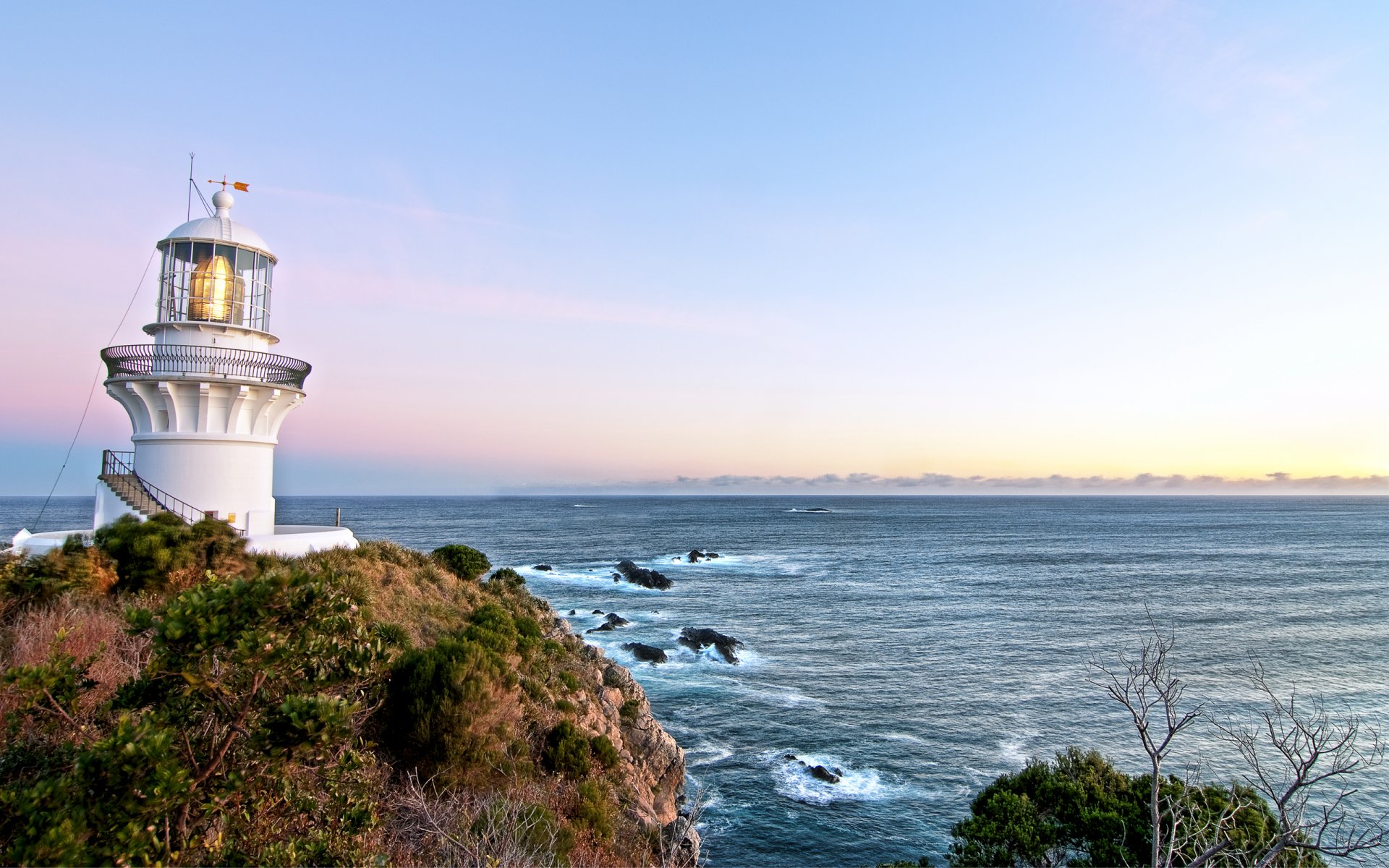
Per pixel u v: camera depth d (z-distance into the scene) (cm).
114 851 535
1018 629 5466
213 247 2053
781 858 2230
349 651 746
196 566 1545
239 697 661
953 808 2555
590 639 5038
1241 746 842
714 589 7494
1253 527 18488
